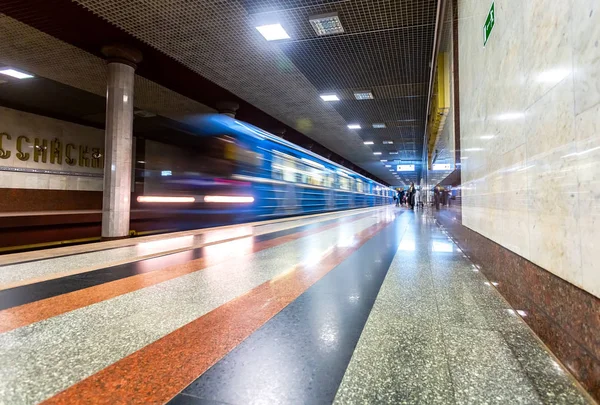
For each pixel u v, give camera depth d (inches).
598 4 42.5
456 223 203.3
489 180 107.7
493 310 85.8
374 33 240.7
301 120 516.4
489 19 103.6
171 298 100.2
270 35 243.1
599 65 42.5
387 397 49.4
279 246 203.5
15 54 269.1
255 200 412.5
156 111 446.0
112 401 49.3
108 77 249.3
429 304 91.7
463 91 162.6
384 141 697.0
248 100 408.2
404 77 327.3
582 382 49.7
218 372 57.4
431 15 216.2
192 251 185.5
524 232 75.0
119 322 81.2
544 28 60.7
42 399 50.0
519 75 75.4
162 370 58.4
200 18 221.1
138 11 212.7
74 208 477.1
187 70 312.3
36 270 137.2
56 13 213.5
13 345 68.7
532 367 56.9
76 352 65.5
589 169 45.9
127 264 149.7
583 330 49.1
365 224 361.4
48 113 448.1
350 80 337.1
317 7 209.9
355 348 66.1
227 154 390.3
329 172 722.2
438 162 350.3
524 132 72.9
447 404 47.6
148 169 565.9
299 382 53.9
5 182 403.5
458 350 64.1
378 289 107.7
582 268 48.9
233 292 106.3
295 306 92.3
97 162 511.5
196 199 395.5
